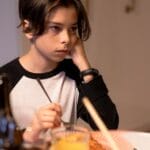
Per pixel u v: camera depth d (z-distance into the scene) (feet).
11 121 2.69
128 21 9.83
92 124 4.22
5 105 2.75
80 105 4.61
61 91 4.64
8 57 9.34
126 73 10.19
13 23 9.05
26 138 3.08
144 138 3.79
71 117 4.67
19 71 4.51
